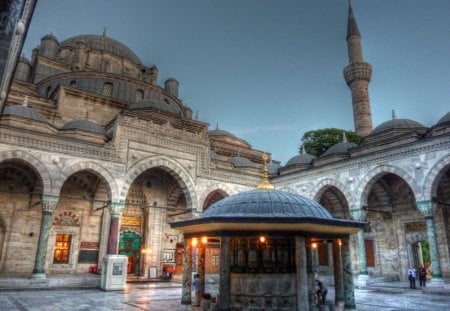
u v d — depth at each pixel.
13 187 24.45
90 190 27.41
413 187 21.66
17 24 5.09
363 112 46.81
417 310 13.53
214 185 28.70
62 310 13.40
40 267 20.59
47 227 20.94
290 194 12.77
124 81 35.47
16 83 31.97
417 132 24.14
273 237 11.28
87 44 40.72
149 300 16.30
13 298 16.62
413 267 26.14
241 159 36.22
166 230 30.06
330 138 46.53
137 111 30.16
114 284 21.00
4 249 23.45
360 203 24.47
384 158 23.44
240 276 11.77
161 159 26.12
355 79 48.38
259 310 11.25
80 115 30.52
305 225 10.73
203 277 14.35
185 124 31.38
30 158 20.80
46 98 30.73
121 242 28.22
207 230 12.01
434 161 20.80
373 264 28.41
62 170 21.80
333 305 12.45
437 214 24.80
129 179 24.36
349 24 51.75
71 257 25.75
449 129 22.20
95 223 27.20
